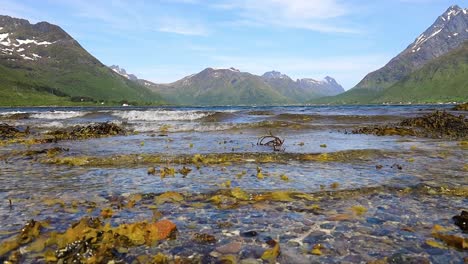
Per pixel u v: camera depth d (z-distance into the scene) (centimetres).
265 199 717
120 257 451
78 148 1561
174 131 2511
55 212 638
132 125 2953
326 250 468
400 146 1548
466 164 1091
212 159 1212
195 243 494
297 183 862
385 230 541
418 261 436
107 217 609
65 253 458
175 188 816
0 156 1332
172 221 588
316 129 2562
